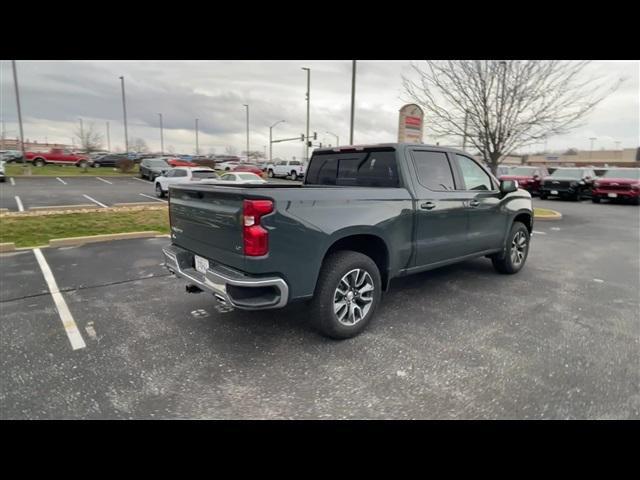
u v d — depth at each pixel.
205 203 3.48
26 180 27.25
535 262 6.95
